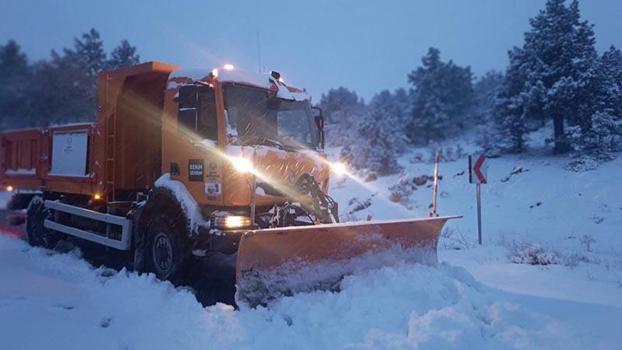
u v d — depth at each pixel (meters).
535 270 8.34
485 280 7.59
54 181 10.43
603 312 5.84
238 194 6.75
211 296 7.11
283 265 6.01
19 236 11.85
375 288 5.91
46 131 10.62
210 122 7.11
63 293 6.72
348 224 6.20
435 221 7.24
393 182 22.45
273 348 4.73
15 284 7.18
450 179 21.78
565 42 21.88
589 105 21.25
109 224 8.77
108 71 8.95
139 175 9.05
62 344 4.80
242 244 5.59
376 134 25.77
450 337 4.77
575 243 13.18
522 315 5.54
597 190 17.17
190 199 7.16
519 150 24.33
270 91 7.59
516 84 24.56
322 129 8.40
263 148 7.04
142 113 8.84
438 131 40.19
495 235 14.01
